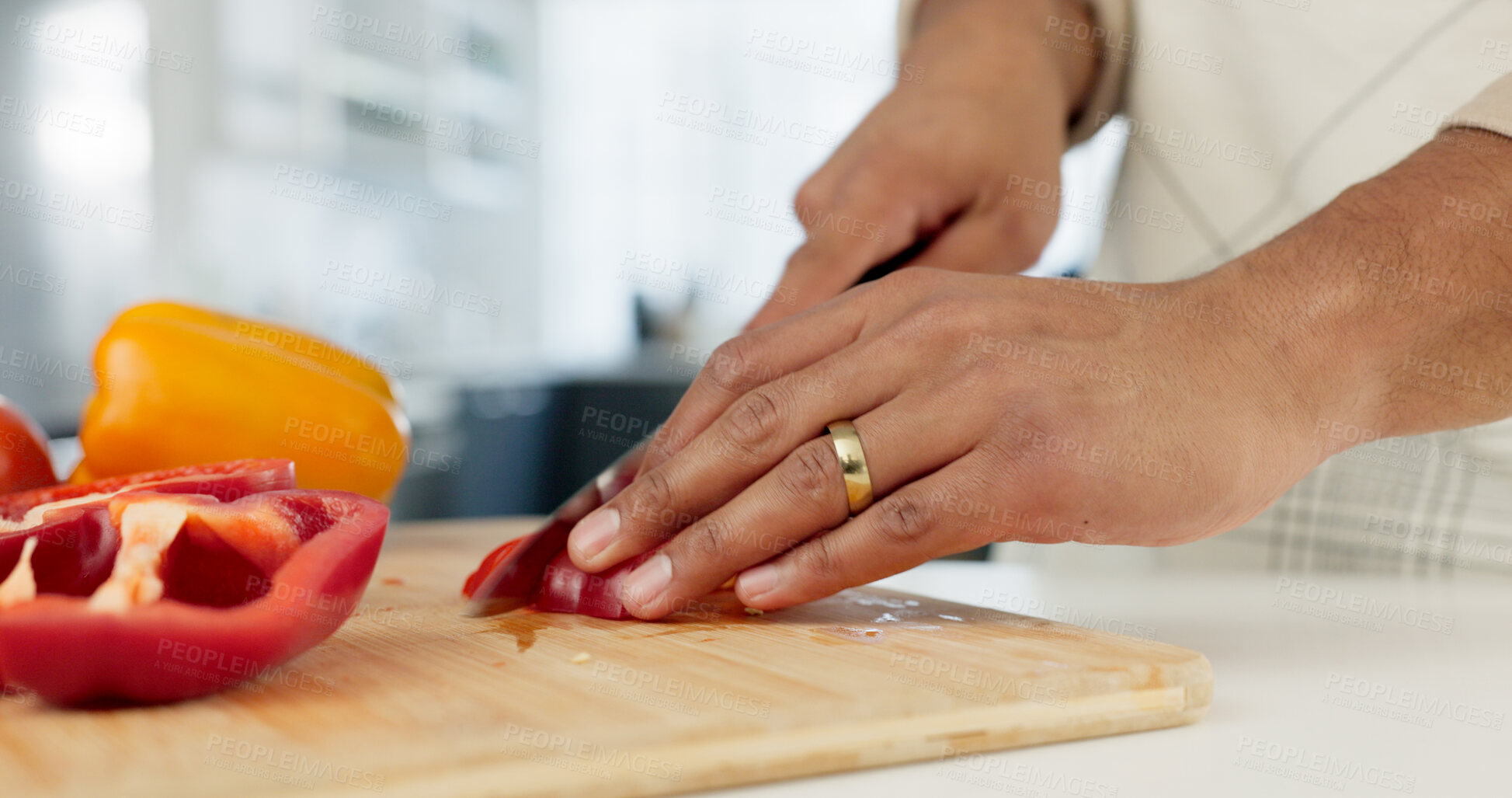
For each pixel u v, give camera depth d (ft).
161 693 1.06
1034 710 1.13
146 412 1.53
